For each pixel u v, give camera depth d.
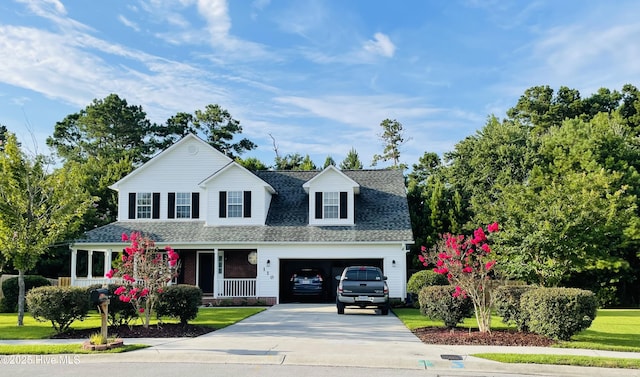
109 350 11.95
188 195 30.95
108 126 58.06
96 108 57.34
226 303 26.95
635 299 35.16
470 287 14.97
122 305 16.03
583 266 28.61
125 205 31.03
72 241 28.06
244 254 30.47
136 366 10.48
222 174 29.97
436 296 15.66
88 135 58.66
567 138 38.56
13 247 18.23
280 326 17.11
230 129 59.88
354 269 22.50
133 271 16.33
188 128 60.69
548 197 24.92
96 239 28.41
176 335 14.73
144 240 16.55
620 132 41.59
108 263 28.83
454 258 15.33
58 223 19.14
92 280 28.55
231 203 29.78
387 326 17.19
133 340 13.73
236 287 28.25
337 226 28.81
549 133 48.38
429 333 15.11
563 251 23.75
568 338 13.47
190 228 29.47
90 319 20.11
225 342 13.26
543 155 39.31
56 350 11.95
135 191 31.14
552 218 23.66
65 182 19.47
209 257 30.69
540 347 12.77
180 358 11.27
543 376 10.11
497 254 26.50
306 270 28.17
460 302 15.35
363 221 29.17
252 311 22.98
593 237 24.89
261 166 46.56
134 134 58.41
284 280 31.42
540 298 13.66
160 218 30.80
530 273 25.25
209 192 29.89
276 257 27.86
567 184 28.06
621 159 37.16
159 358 11.27
